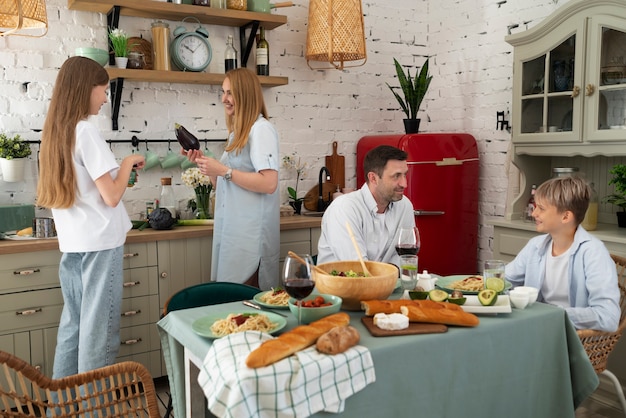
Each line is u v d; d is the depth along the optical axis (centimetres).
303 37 434
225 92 314
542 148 355
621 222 343
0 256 293
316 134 445
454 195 417
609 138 315
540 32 346
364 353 150
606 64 316
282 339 149
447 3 462
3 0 245
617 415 292
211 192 379
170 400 262
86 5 344
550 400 190
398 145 410
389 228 267
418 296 196
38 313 306
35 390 162
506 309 184
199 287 238
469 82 447
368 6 457
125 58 351
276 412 138
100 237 271
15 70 346
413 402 160
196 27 390
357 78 458
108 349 280
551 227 237
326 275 189
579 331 213
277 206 324
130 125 378
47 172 263
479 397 173
